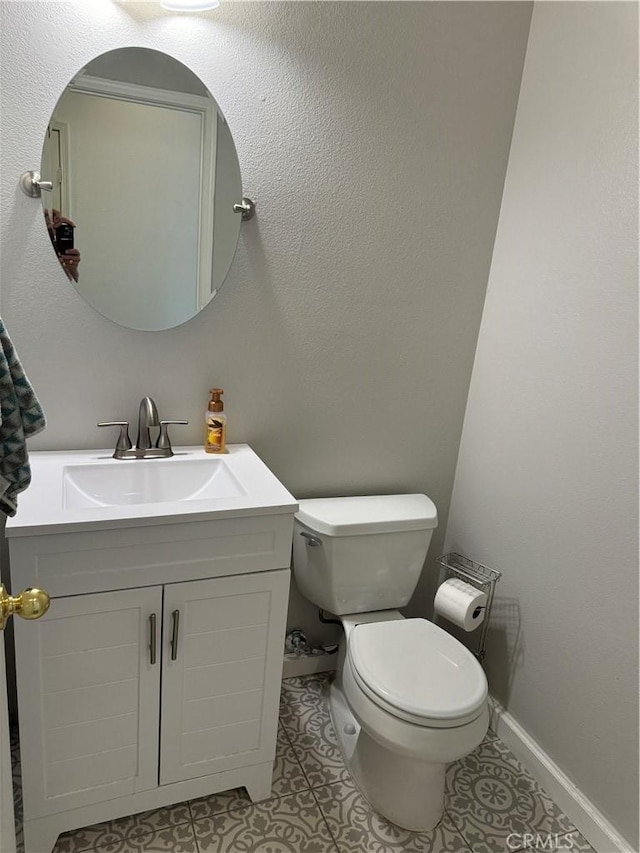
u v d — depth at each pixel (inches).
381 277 69.6
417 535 69.9
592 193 58.0
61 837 55.9
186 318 62.4
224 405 67.4
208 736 56.9
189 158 58.2
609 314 56.2
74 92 53.3
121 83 54.5
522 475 68.5
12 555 44.9
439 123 66.5
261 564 53.7
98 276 58.1
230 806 60.5
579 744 61.3
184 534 49.7
